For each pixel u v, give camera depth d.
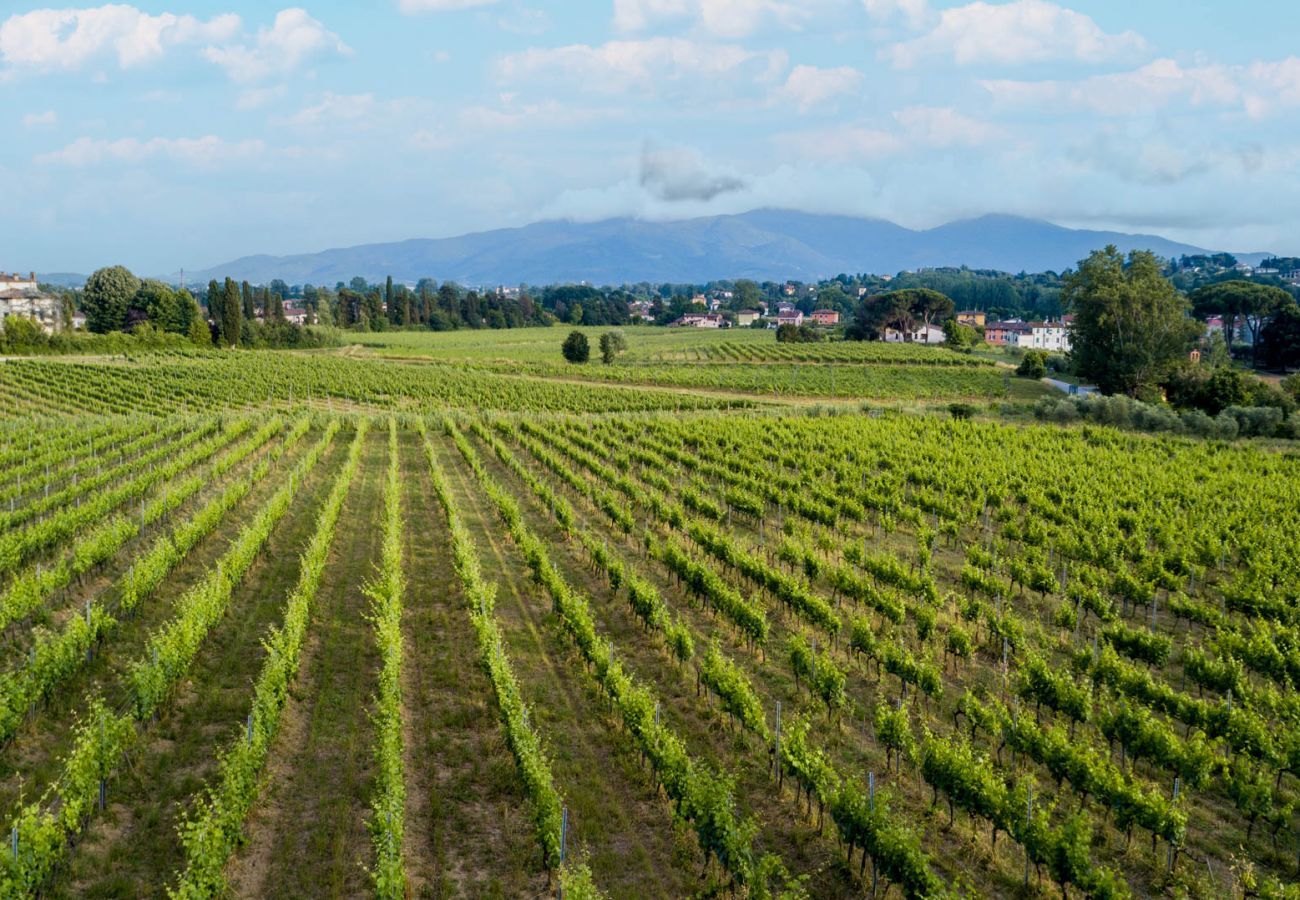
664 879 14.69
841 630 26.27
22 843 12.51
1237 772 17.09
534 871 14.70
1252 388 75.56
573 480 44.28
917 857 13.52
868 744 19.45
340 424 67.69
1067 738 18.23
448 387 93.00
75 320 164.00
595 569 31.44
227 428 58.44
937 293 165.62
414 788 16.84
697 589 27.77
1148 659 23.47
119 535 29.59
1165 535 34.88
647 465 50.94
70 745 17.62
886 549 35.62
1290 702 19.27
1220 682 21.41
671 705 20.84
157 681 18.05
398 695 18.78
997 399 90.38
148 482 39.91
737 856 13.91
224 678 21.03
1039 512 39.81
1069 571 32.22
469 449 54.16
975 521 37.91
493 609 26.91
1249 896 14.45
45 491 38.53
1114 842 16.12
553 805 14.58
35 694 17.84
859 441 56.09
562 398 87.38
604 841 15.55
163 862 14.25
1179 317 86.06
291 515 38.22
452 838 15.41
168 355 117.94
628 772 17.67
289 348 146.38
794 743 16.58
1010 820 14.80
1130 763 19.14
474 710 19.91
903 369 112.81
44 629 20.78
